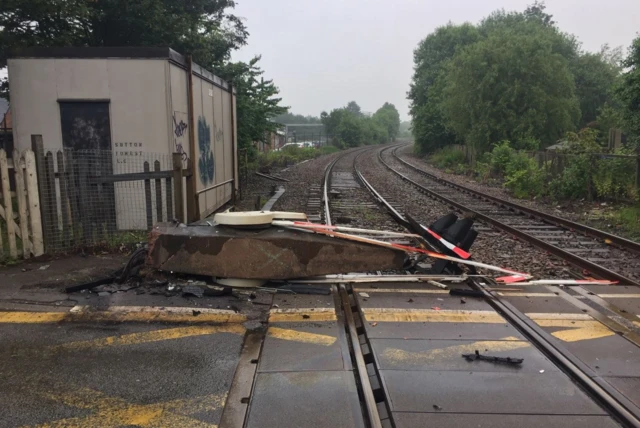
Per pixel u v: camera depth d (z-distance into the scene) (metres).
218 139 13.02
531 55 33.91
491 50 34.19
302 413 3.48
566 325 5.11
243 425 3.36
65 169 7.66
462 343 4.65
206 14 19.77
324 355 4.39
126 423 3.40
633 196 14.90
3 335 4.82
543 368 4.17
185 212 8.95
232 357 4.39
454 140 53.22
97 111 9.50
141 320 5.20
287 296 5.98
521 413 3.49
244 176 20.16
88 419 3.45
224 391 3.81
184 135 10.27
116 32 16.83
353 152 67.44
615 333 4.91
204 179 11.53
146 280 6.34
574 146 18.72
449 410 3.52
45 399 3.70
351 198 17.73
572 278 7.39
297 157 47.22
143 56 9.34
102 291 6.02
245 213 6.47
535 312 5.50
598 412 3.51
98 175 8.05
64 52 9.37
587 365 4.19
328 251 6.26
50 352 4.48
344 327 5.05
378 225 12.04
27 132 9.51
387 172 32.12
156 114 9.47
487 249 9.38
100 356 4.40
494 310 5.58
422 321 5.19
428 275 6.73
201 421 3.42
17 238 8.16
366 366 4.29
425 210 15.05
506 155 27.19
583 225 11.44
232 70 21.66
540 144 34.12
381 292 6.13
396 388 3.81
